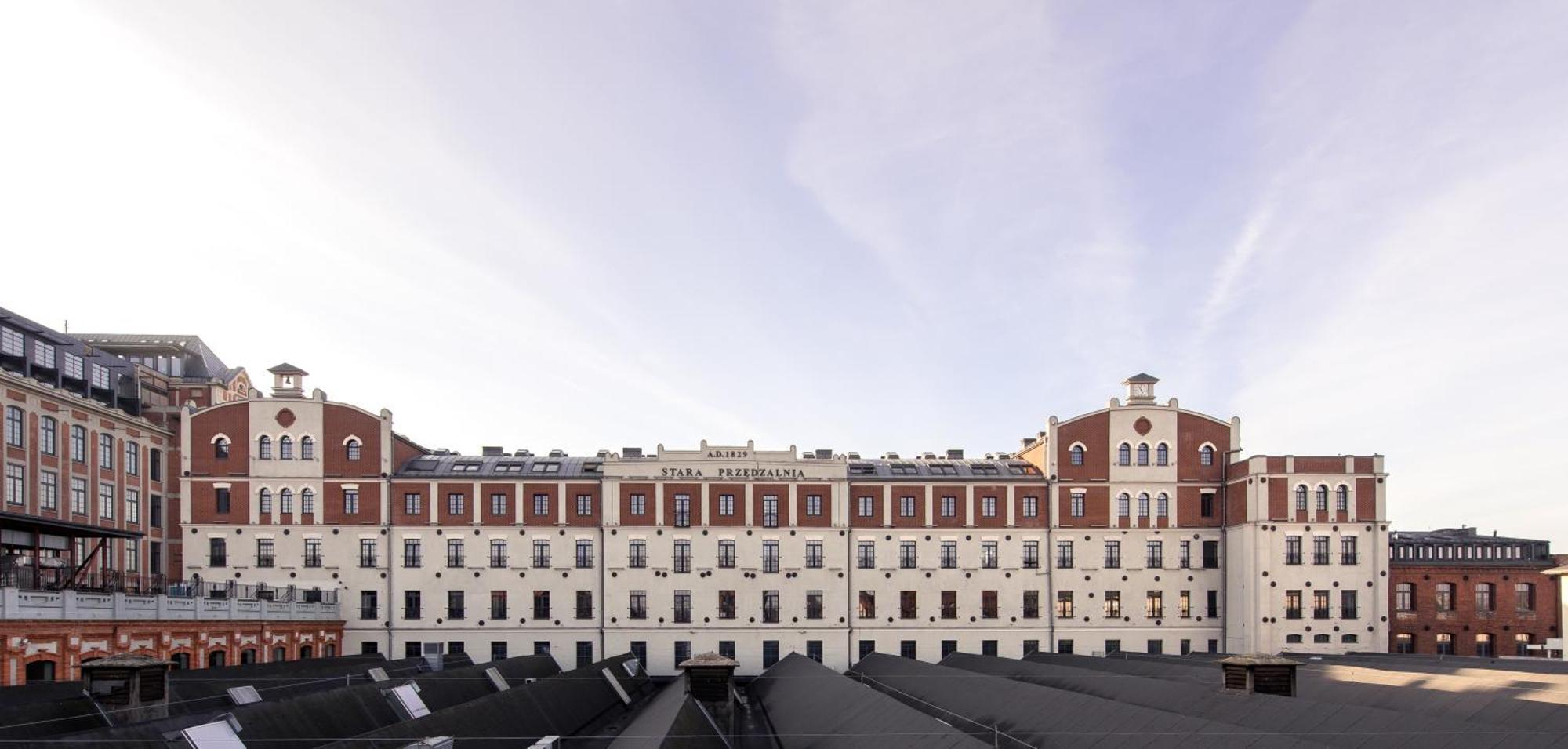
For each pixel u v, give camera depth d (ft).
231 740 111.34
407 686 154.10
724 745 130.21
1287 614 248.11
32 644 137.69
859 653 255.70
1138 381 273.75
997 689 162.30
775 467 258.37
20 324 211.00
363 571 246.88
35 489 207.82
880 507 262.26
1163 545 264.93
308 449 249.55
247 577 244.22
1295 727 121.08
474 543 250.78
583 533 253.44
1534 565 274.16
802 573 255.91
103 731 102.68
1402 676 159.22
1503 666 202.39
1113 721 122.11
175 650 172.14
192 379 297.33
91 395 237.45
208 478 246.47
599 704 183.83
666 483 255.70
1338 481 253.03
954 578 260.42
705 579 253.44
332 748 108.88
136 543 248.73
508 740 134.82
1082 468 266.16
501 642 248.93
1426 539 297.53
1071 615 261.24
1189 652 261.24
